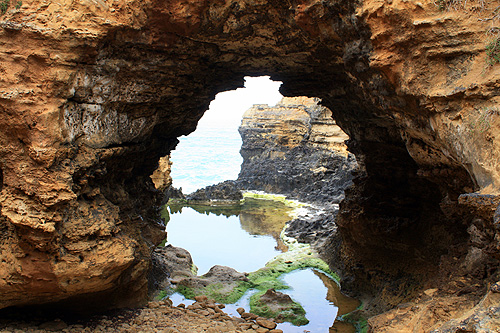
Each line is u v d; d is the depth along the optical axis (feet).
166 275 51.60
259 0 29.58
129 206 40.75
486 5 21.61
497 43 21.02
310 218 78.74
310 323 41.78
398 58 24.53
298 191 102.37
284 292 49.29
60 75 27.96
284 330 40.34
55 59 27.71
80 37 27.96
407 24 23.38
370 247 48.44
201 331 33.14
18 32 27.27
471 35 21.94
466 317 19.67
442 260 34.40
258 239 70.08
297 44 33.32
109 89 32.22
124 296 38.45
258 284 51.31
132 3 29.12
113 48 30.58
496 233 21.06
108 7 28.73
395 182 47.42
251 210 90.22
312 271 55.88
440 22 22.38
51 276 29.37
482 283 27.66
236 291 48.88
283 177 106.32
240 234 72.95
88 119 31.55
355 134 47.88
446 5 22.41
